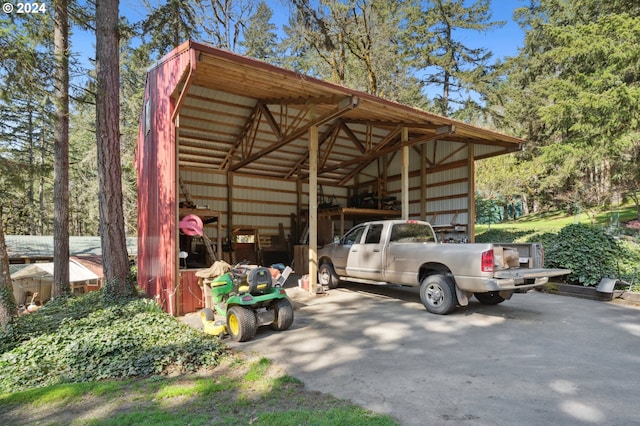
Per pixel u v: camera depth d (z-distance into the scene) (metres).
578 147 12.36
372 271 7.34
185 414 2.93
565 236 8.66
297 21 11.27
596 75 11.87
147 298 7.08
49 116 8.12
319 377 3.61
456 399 3.08
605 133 11.52
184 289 6.50
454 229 11.24
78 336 5.20
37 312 6.99
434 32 23.59
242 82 7.35
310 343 4.70
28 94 7.37
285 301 5.34
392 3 20.67
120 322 5.64
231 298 4.96
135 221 22.53
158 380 3.75
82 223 33.34
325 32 10.89
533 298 7.46
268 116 9.94
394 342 4.67
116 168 7.31
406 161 9.74
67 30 9.52
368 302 7.15
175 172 6.45
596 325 5.36
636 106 10.41
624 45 10.88
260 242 13.76
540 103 20.69
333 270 8.55
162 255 6.83
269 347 4.59
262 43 19.78
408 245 6.64
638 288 7.14
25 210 27.38
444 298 5.95
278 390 3.33
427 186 12.37
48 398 3.38
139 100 20.11
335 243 8.48
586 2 16.30
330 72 20.02
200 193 12.57
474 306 6.70
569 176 15.75
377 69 19.34
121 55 19.08
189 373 3.94
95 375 4.06
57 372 4.27
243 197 13.45
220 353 4.40
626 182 13.22
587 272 7.85
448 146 11.63
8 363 4.58
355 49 18.78
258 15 18.14
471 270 5.62
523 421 2.71
